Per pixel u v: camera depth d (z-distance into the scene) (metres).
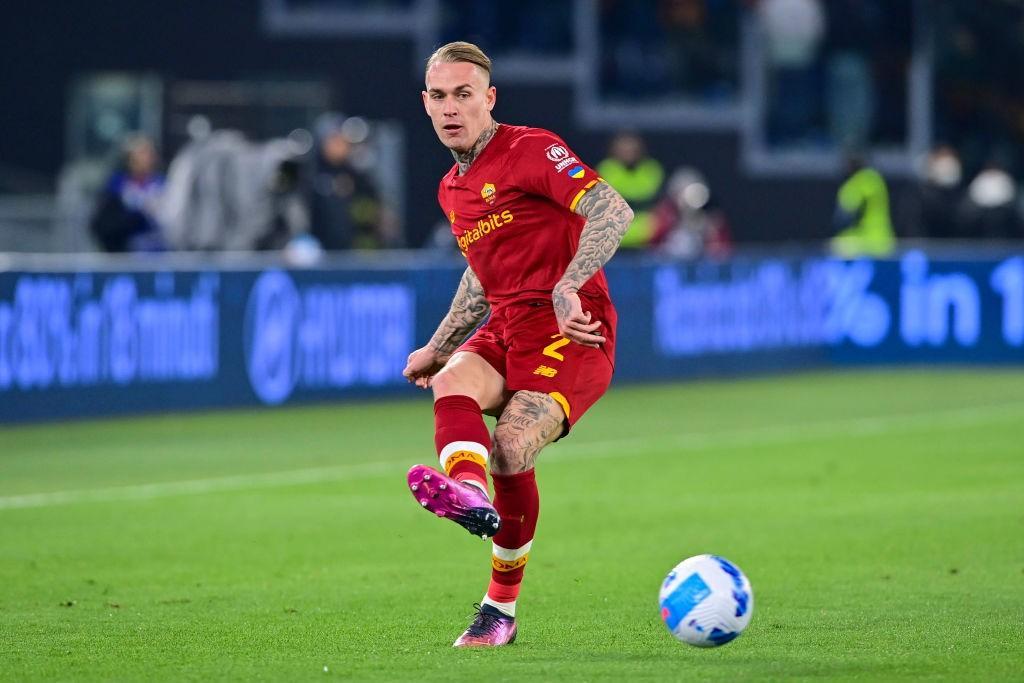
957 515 34.56
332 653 21.34
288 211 65.88
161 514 35.53
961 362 75.44
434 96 21.34
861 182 82.69
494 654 21.08
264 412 55.78
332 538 32.34
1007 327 74.75
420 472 19.20
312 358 58.19
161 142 96.50
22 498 37.88
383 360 60.44
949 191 89.69
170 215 65.06
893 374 71.88
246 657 21.12
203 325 55.25
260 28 98.12
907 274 75.50
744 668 19.94
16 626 23.59
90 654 21.41
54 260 55.34
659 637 22.41
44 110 96.75
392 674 19.75
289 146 68.75
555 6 104.56
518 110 103.38
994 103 121.62
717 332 70.25
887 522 33.75
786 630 22.72
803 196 109.00
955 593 25.89
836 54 111.75
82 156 97.12
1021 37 123.06
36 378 51.00
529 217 21.36
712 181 107.00
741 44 108.56
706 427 52.53
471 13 103.62
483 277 21.98
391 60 99.69
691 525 33.72
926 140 113.69
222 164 65.12
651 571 28.47
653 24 107.81
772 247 108.44
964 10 121.06
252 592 26.56
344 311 59.03
